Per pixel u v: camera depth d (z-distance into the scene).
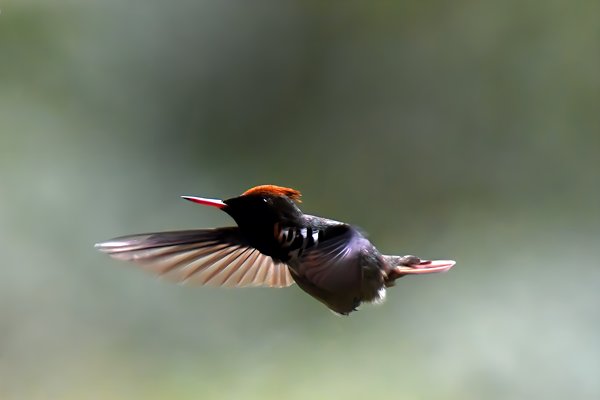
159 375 10.22
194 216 12.55
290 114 13.81
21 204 11.69
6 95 12.66
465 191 13.20
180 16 13.83
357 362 10.04
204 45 13.81
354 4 14.29
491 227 12.40
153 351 10.51
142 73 13.52
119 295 10.97
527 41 13.81
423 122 13.74
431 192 13.27
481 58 13.89
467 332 10.25
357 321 10.55
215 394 9.89
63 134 12.61
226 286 4.68
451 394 9.69
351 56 14.09
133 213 12.29
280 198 4.53
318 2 14.12
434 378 9.82
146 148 13.05
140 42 13.62
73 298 10.90
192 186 12.89
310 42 14.09
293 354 10.26
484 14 13.99
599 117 13.30
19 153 12.21
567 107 13.43
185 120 13.45
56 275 11.08
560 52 13.66
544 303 10.62
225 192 12.97
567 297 10.72
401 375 9.86
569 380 9.73
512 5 13.89
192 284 4.59
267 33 14.02
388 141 13.69
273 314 10.77
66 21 13.41
